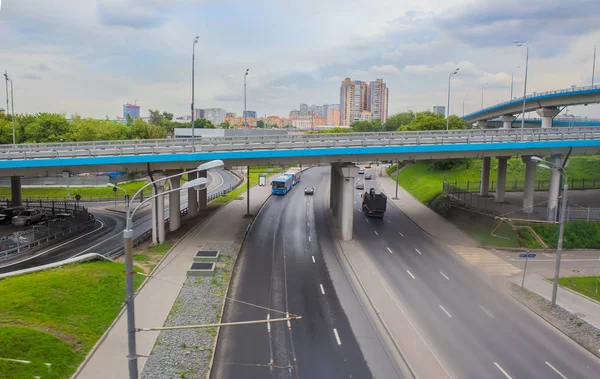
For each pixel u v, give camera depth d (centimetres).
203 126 18625
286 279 3894
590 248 5059
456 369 2481
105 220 6359
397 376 2417
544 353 2680
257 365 2500
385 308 3284
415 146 5116
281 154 4909
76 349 2428
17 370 2120
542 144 5388
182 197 8481
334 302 3409
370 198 6538
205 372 2383
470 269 4241
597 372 2486
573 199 6919
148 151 4831
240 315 3141
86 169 4909
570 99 9506
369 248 4916
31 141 10612
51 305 2784
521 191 7962
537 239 5159
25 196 8469
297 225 6012
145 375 2294
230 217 6431
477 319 3133
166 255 4394
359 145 5078
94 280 3284
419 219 6475
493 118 14650
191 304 3228
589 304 3409
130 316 1652
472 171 9906
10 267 3959
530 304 3403
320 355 2623
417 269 4212
